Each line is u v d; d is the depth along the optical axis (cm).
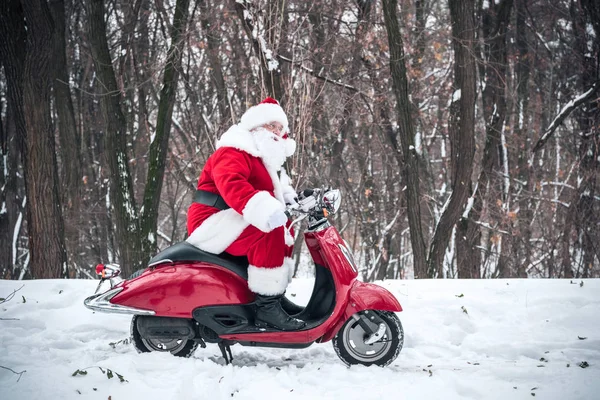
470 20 1067
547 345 430
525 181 1808
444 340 466
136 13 1440
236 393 342
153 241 1064
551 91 1989
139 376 366
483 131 1908
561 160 2089
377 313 398
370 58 1524
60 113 1553
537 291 545
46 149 928
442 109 1841
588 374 364
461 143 1075
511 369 376
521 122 1883
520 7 1847
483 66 1541
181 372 375
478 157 1930
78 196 1625
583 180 1406
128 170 1078
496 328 475
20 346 433
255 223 373
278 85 863
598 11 1355
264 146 407
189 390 343
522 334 460
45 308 541
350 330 401
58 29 1309
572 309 500
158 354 403
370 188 1817
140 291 397
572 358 406
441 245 1100
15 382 351
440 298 529
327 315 396
